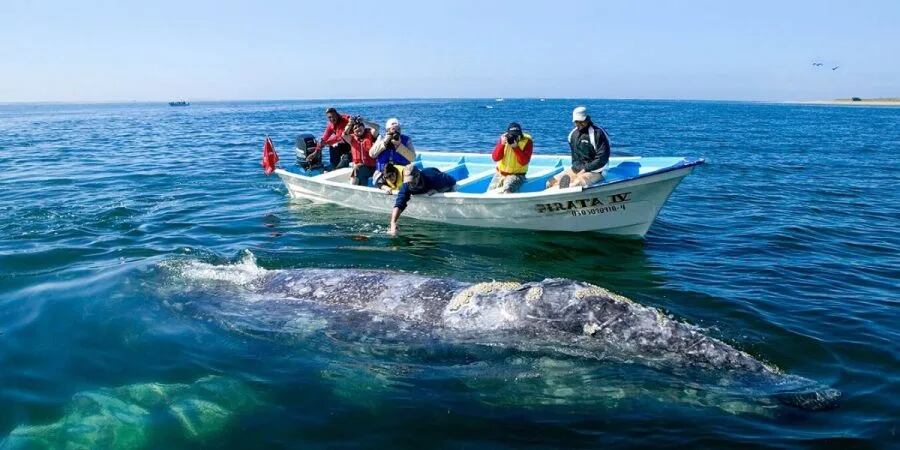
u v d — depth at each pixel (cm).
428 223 1202
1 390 545
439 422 498
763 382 525
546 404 520
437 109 10919
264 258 936
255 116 7819
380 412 513
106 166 2069
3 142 3194
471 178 1309
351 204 1322
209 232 1104
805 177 1978
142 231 1099
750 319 710
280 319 665
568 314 584
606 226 1109
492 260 971
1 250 952
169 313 696
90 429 492
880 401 526
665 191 1034
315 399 535
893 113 10619
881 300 785
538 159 1441
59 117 7694
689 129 4894
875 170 2198
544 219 1128
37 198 1415
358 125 1341
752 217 1306
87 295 750
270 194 1515
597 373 541
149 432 488
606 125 5459
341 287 700
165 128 4825
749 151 2923
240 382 561
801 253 1020
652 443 467
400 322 632
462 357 582
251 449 466
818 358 612
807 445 462
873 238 1131
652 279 867
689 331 561
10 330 660
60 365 591
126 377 571
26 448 468
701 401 507
